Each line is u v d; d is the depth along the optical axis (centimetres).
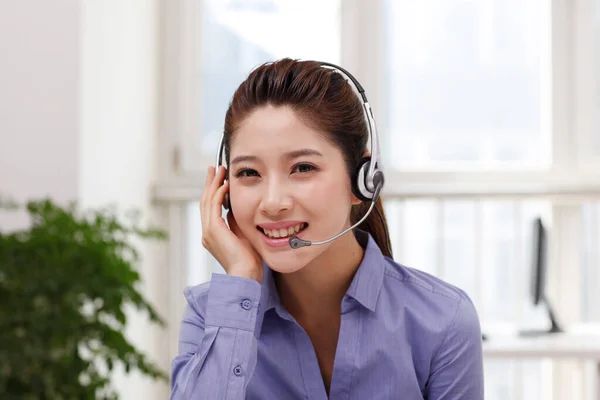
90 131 245
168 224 308
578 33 303
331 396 125
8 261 197
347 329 125
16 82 240
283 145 111
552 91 305
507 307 306
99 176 252
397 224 305
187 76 314
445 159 311
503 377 306
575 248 301
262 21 315
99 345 210
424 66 310
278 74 114
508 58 309
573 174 304
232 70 316
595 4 303
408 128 312
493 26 309
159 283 307
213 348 119
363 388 125
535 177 305
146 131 300
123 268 207
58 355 194
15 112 240
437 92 311
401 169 310
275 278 130
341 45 310
